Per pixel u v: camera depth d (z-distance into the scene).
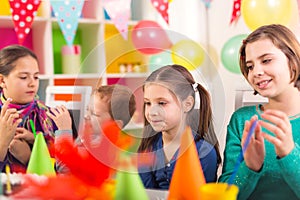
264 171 0.95
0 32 2.81
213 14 2.86
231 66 1.53
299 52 0.98
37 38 2.89
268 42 0.98
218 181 0.95
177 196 0.60
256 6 1.28
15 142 1.14
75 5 1.62
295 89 1.01
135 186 0.57
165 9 1.63
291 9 1.28
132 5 3.31
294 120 1.00
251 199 0.95
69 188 0.63
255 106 1.09
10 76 1.36
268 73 0.98
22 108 1.33
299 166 0.80
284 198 0.93
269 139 0.79
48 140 1.19
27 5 1.49
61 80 2.91
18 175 0.78
